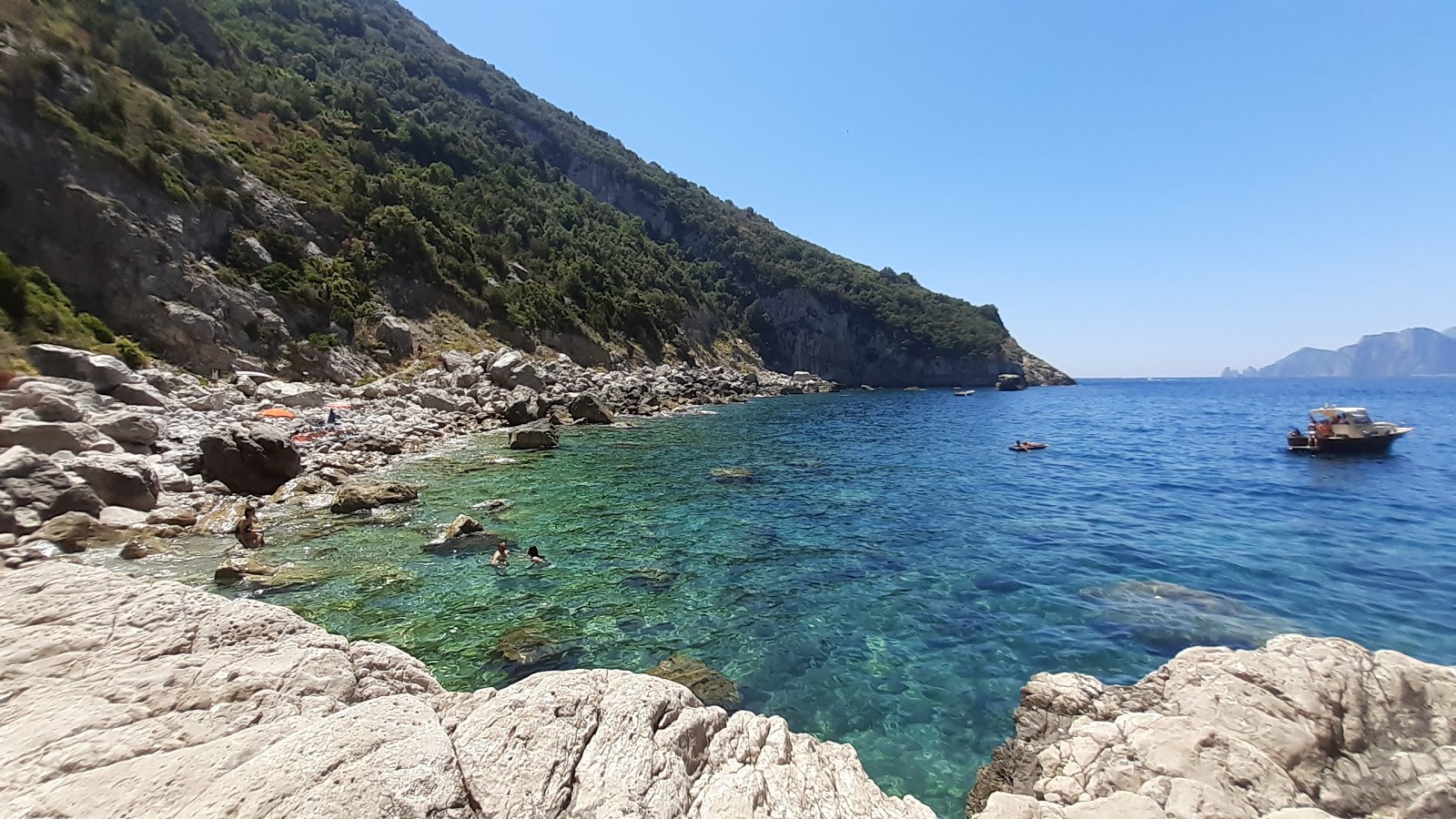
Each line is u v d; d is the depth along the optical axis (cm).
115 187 3500
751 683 867
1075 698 702
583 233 10394
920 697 834
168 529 1404
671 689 521
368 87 9062
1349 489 2245
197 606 511
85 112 3562
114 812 310
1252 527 1722
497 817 357
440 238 6097
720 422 4584
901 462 2831
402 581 1195
